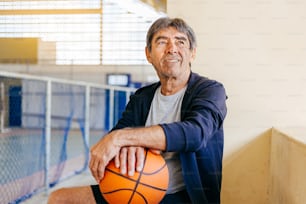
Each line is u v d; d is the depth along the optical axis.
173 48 1.58
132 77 5.32
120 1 2.70
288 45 2.15
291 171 1.59
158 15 2.46
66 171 3.89
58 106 6.89
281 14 2.14
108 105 5.56
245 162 2.21
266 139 2.19
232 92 2.19
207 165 1.57
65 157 4.45
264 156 2.19
